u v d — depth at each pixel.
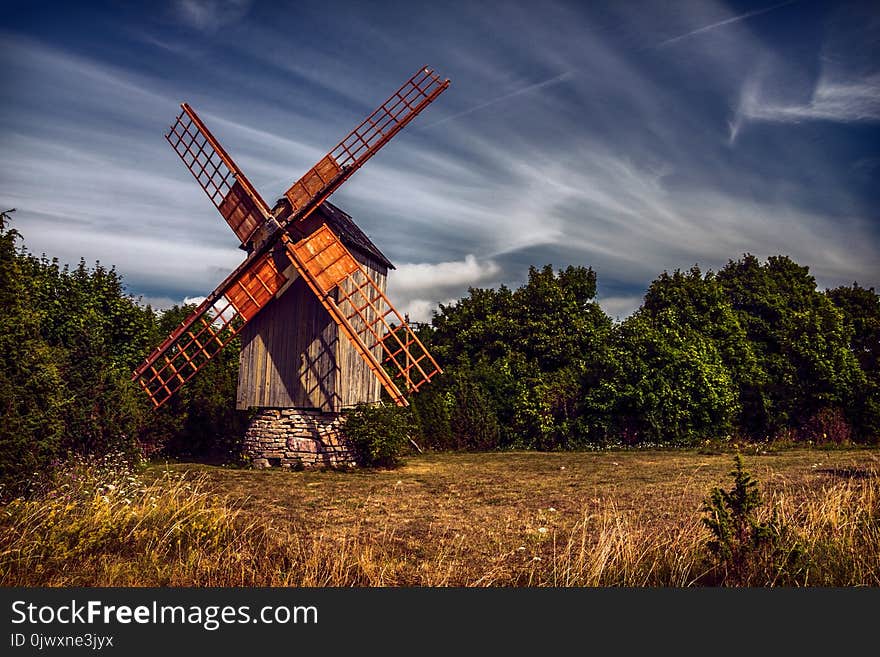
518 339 33.34
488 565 7.89
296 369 18.44
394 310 18.58
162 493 10.58
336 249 18.00
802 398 25.25
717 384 24.06
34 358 10.62
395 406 20.12
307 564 7.66
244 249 19.06
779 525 7.32
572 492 13.32
